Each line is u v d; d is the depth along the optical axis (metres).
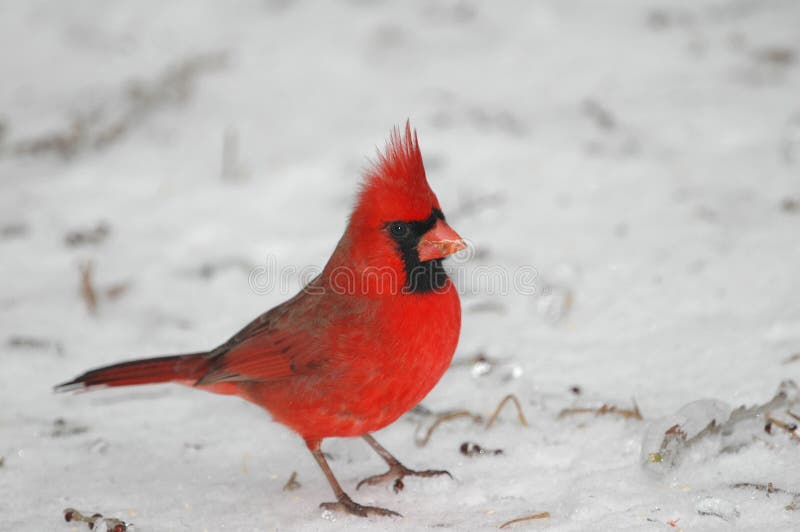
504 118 13.48
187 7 16.50
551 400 8.14
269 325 7.37
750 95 13.58
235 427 8.34
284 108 14.08
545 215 11.45
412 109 13.83
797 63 14.23
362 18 16.25
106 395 8.90
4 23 16.16
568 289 9.90
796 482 6.58
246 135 13.51
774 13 15.65
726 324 8.96
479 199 11.85
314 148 13.09
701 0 16.25
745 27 15.29
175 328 9.89
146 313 10.19
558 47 15.30
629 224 11.06
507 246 10.88
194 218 11.86
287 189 12.33
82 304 10.34
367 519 6.88
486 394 8.40
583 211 11.45
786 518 6.21
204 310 10.23
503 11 16.33
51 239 11.57
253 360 7.30
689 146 12.57
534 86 14.30
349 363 6.93
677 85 13.99
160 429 8.30
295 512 7.06
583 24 15.90
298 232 11.48
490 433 7.79
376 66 15.02
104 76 14.80
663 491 6.67
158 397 8.88
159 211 12.03
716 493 6.53
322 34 15.85
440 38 15.70
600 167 12.33
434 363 6.97
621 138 12.89
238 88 14.64
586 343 9.02
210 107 14.22
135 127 13.84
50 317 10.09
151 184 12.59
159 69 14.88
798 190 11.27
